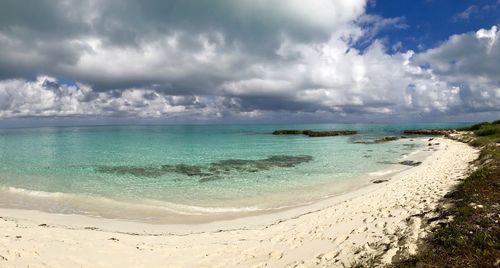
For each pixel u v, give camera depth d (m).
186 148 47.75
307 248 9.15
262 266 8.24
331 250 8.66
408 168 25.67
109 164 31.27
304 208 15.28
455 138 50.28
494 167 15.34
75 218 14.34
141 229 12.72
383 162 30.30
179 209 15.86
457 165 21.56
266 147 48.47
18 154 40.47
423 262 6.63
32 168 29.00
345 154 37.75
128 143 59.25
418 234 8.29
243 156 37.19
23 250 8.49
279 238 10.52
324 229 10.88
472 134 49.84
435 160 27.50
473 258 6.35
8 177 24.64
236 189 20.20
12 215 14.64
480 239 6.96
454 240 7.25
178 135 90.94
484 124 65.75
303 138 71.19
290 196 18.16
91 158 36.03
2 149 47.62
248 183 21.98
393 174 23.36
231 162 32.34
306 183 21.66
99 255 8.89
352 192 18.19
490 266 5.94
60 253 8.66
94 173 26.33
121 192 19.59
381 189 17.31
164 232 12.29
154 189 20.38
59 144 57.41
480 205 9.49
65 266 7.93
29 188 20.70
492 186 11.58
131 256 9.05
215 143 57.88
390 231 9.20
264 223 13.08
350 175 24.06
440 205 10.84
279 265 8.16
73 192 19.66
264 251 9.34
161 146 51.72
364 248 8.28
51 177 24.64
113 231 12.27
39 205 16.75
